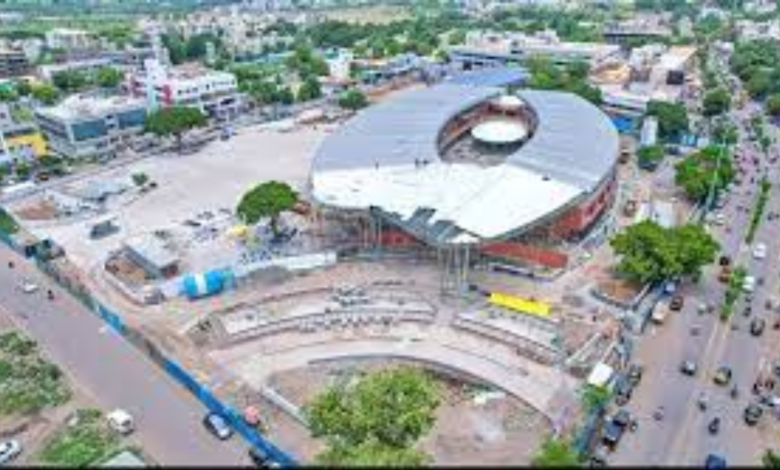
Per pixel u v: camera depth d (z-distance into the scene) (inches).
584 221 5526.6
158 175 7691.9
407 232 5083.7
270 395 3843.5
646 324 4522.6
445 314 4675.2
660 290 4864.7
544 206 5017.2
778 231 5959.6
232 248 5787.4
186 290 5002.5
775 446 3435.0
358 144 6407.5
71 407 3804.1
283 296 4982.8
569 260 5280.5
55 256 5762.8
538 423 3634.4
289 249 5684.1
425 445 3472.0
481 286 5009.8
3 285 5354.3
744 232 5940.0
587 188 5315.0
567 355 4148.6
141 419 3676.2
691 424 3587.6
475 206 5044.3
